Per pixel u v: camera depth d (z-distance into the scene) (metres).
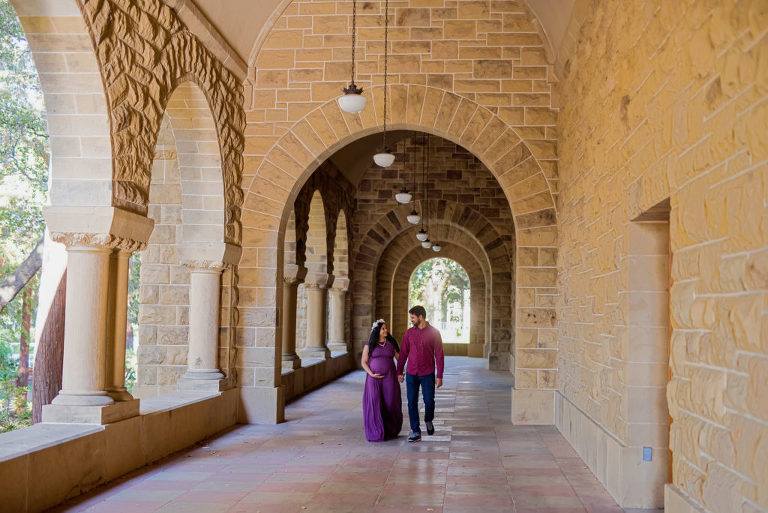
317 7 9.77
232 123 9.23
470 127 9.55
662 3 4.24
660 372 5.22
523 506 5.23
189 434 7.61
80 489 5.38
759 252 2.72
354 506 5.20
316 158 9.70
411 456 7.11
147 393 10.11
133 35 6.20
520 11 9.59
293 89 9.73
